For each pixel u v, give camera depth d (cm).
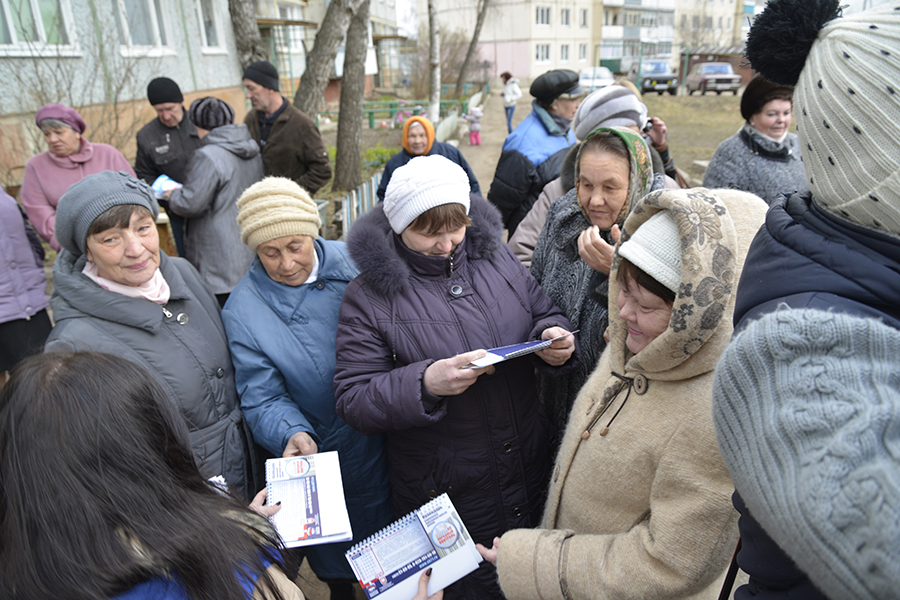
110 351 166
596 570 120
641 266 113
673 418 115
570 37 4125
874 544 51
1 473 80
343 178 998
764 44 76
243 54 822
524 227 298
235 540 90
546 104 384
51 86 734
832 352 61
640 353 116
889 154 62
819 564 56
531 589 129
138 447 84
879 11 66
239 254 358
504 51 4059
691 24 3117
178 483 90
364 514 217
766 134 301
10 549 78
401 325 173
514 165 376
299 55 2327
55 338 163
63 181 373
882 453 54
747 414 66
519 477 181
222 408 192
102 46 828
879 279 65
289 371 197
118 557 78
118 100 859
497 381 176
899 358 59
